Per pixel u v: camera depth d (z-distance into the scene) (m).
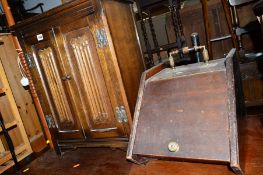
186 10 3.91
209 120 1.31
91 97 2.63
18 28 2.83
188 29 3.97
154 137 1.45
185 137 1.35
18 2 4.18
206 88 1.42
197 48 1.79
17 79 3.73
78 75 2.63
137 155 1.48
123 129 2.54
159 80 1.65
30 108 3.90
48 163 3.19
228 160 1.18
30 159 3.53
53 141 3.14
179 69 1.81
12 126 3.64
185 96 1.46
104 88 2.51
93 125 2.74
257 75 3.26
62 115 2.94
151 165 1.52
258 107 3.28
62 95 2.84
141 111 1.58
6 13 3.40
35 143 3.85
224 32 3.79
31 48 2.85
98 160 2.94
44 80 2.91
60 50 2.64
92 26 2.37
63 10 2.45
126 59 2.57
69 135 2.96
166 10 4.25
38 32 2.71
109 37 2.31
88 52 2.47
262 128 1.62
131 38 2.77
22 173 3.10
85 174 2.68
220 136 1.25
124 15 2.71
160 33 4.20
